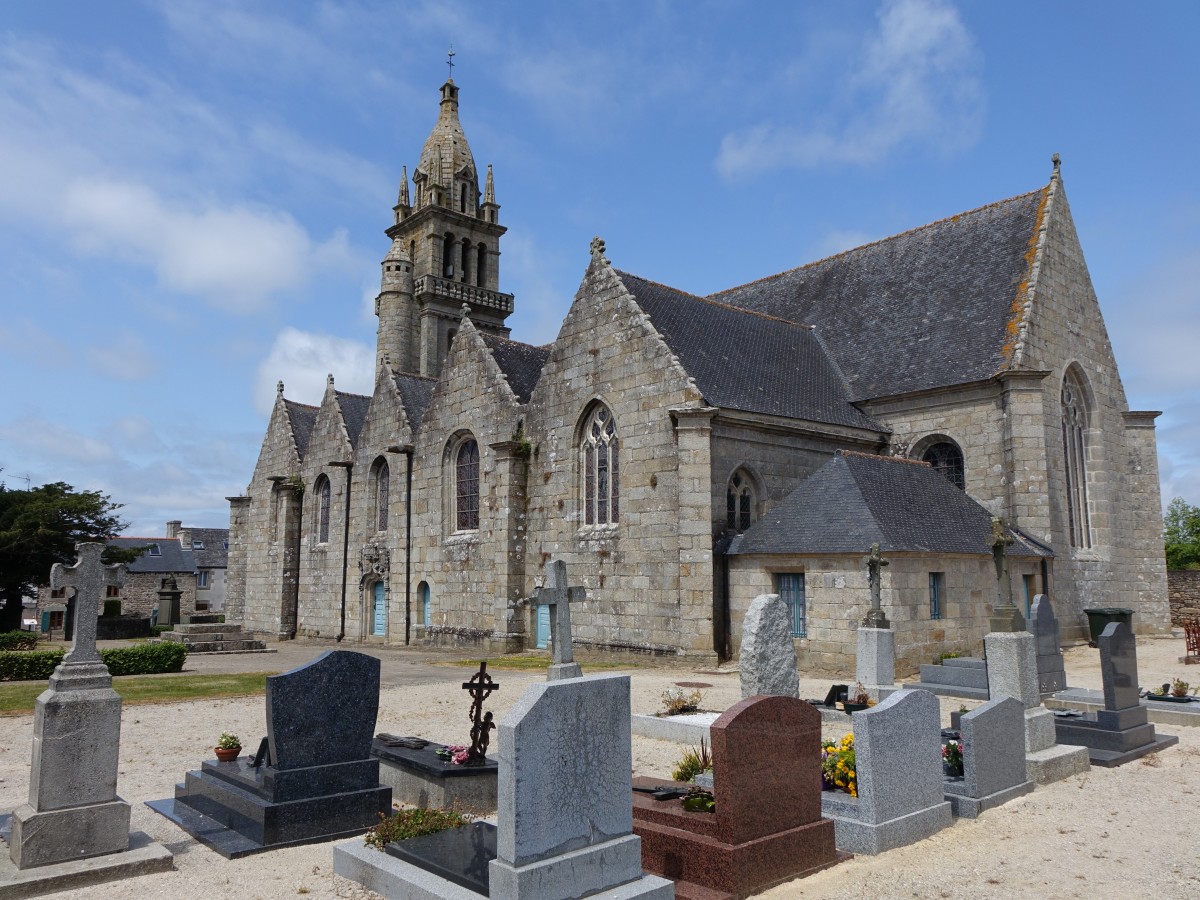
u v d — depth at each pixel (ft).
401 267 200.23
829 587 78.95
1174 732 54.39
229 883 28.99
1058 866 31.24
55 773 29.37
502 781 23.44
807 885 29.37
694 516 86.48
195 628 126.62
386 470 138.00
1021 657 44.19
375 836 30.22
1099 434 110.11
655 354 92.02
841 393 110.83
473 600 113.09
